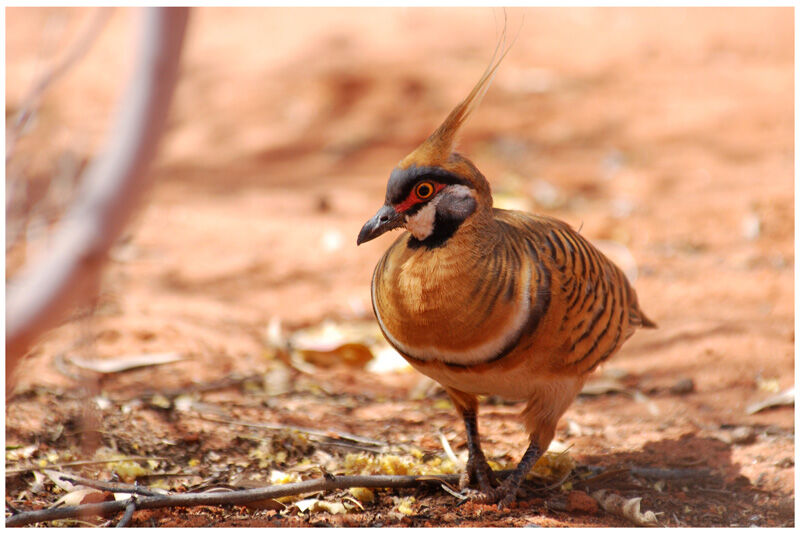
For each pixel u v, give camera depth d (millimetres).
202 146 19953
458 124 7078
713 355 10906
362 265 14156
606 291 7594
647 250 14273
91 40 4008
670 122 19328
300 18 25875
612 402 10031
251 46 24203
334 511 7301
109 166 2352
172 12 2357
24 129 5367
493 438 9031
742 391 10094
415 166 6973
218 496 7156
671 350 11164
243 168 18938
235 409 9492
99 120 19141
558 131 19250
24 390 9180
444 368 7180
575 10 25969
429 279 6898
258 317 12305
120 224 2348
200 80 22594
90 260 2332
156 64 2357
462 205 6938
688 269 13570
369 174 18281
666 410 9742
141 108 2354
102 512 6949
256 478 7930
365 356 11266
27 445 8141
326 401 10008
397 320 7109
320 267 14078
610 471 8117
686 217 15320
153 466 8031
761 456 8570
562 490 7938
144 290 12844
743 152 17766
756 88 20578
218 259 14227
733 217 15141
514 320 6863
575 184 16953
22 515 6582
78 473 7711
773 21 24422
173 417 9102
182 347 10969
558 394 7418
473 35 24172
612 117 19734
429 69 21938
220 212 16266
